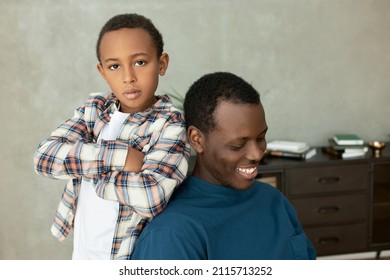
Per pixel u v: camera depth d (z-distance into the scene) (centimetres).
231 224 120
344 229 341
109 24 132
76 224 138
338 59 371
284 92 368
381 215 345
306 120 375
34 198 361
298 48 365
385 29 374
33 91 346
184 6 346
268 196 135
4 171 355
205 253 114
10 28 337
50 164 126
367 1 368
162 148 125
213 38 353
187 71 354
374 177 340
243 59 359
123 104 137
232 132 110
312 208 335
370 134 385
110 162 122
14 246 364
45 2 337
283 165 326
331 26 366
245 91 112
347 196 338
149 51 130
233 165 113
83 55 345
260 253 122
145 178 118
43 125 351
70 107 350
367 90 379
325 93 374
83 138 140
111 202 130
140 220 129
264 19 357
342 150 348
